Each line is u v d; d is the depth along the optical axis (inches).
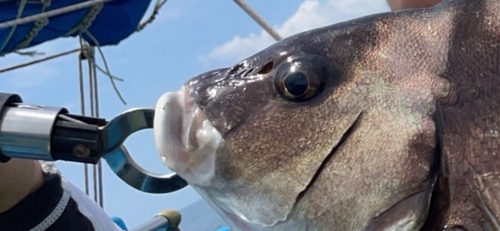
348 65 12.4
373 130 11.9
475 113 11.5
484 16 12.1
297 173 12.0
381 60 12.4
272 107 12.4
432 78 11.9
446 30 12.2
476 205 11.0
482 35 11.9
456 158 11.3
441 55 12.0
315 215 11.9
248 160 12.2
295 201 12.0
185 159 12.5
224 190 12.5
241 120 12.4
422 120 11.7
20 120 12.4
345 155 11.9
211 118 12.5
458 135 11.4
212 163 12.4
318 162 11.9
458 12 12.3
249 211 12.4
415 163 11.5
